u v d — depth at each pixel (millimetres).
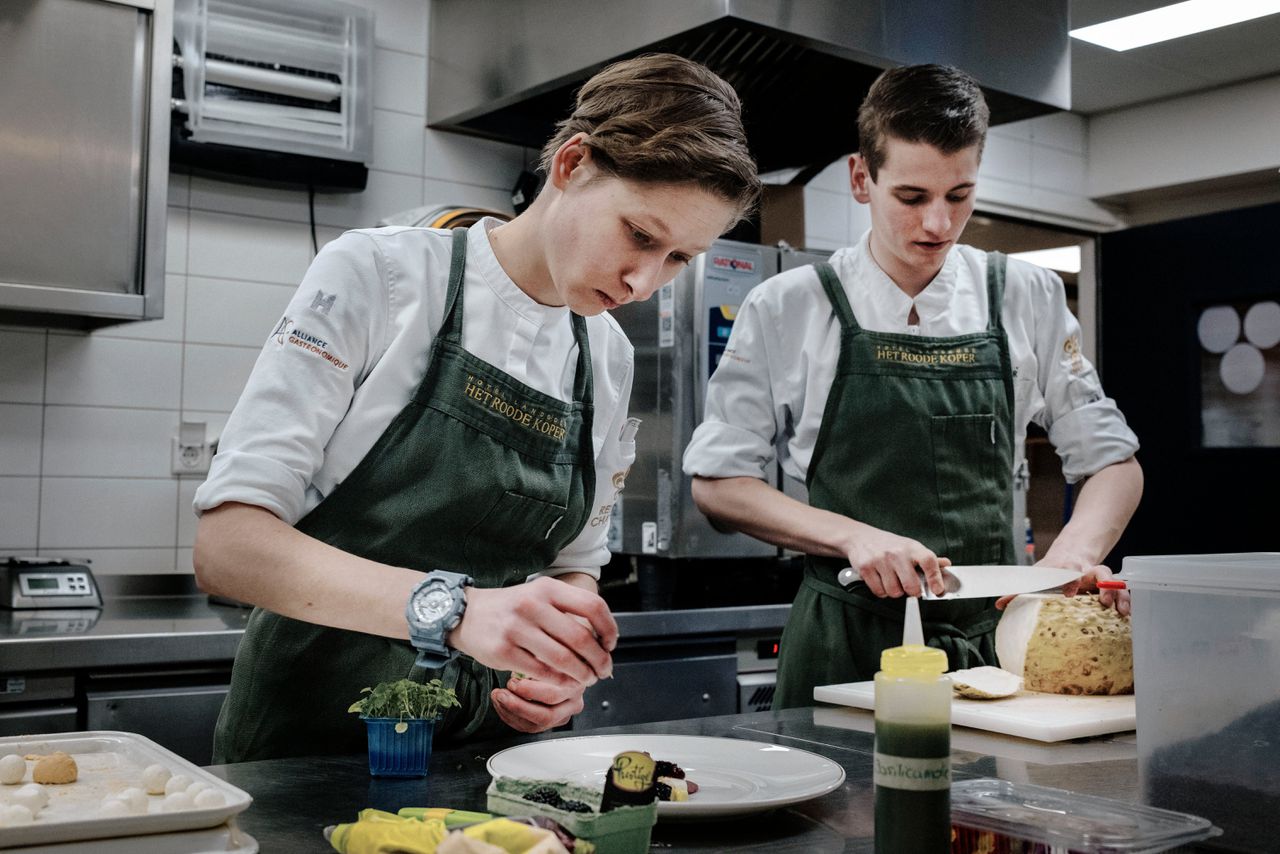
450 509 1198
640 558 2727
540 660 890
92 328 2541
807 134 2922
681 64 1058
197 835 758
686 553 2582
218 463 1071
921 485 1714
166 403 2619
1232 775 848
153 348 2607
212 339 2674
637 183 1006
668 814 838
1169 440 4191
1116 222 4422
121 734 1049
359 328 1162
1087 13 3309
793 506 1692
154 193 2355
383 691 1010
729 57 2484
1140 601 922
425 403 1196
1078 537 1708
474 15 2834
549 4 2590
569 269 1077
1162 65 3760
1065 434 1863
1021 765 1115
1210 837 833
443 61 2939
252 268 2727
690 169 988
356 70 2756
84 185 2303
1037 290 1844
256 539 1028
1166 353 4207
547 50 2592
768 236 3260
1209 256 4098
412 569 1204
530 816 735
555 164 1092
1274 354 3957
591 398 1308
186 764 928
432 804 916
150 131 2355
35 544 2471
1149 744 911
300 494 1097
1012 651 1509
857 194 1800
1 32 2232
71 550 2508
